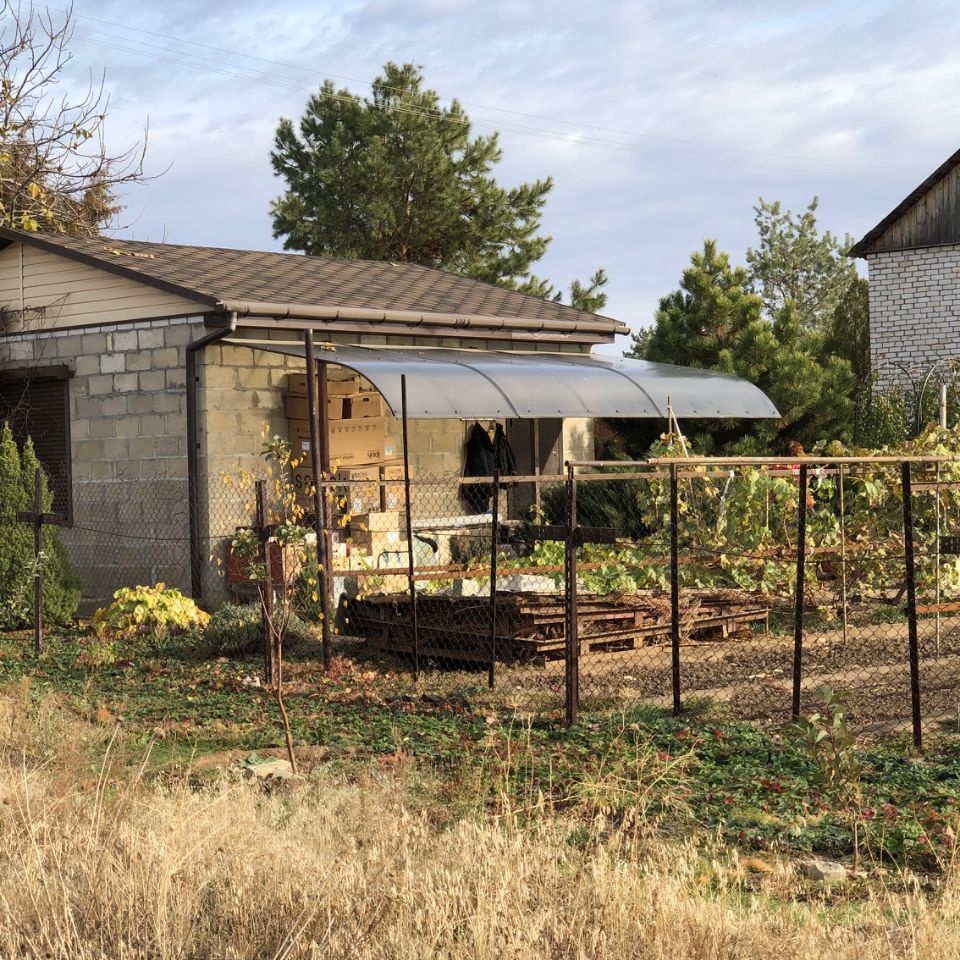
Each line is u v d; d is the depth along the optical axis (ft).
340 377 59.06
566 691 31.04
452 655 40.01
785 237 208.03
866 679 35.81
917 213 82.33
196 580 53.36
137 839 18.98
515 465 68.13
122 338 56.65
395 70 124.06
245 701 36.17
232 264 63.98
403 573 42.06
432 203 122.31
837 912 18.43
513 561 53.11
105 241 64.13
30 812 20.58
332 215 120.98
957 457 41.55
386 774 26.53
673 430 60.80
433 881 17.76
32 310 59.88
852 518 47.78
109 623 48.06
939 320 81.66
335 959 15.69
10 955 15.96
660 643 41.88
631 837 22.09
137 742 31.04
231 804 22.68
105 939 16.56
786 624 45.83
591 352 71.92
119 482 56.85
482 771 26.40
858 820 22.43
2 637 49.42
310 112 125.49
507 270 124.16
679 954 16.02
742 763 27.17
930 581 46.09
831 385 80.07
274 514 55.52
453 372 54.49
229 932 16.90
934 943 16.26
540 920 16.28
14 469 51.16
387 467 57.47
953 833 21.62
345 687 37.29
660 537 48.70
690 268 81.10
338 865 18.69
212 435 53.93
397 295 64.49
